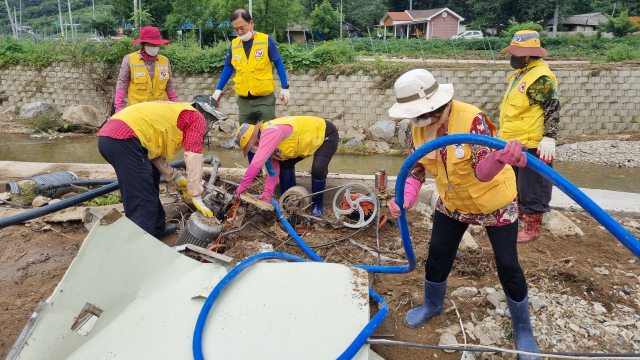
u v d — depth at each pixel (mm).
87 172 5863
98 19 38562
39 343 1977
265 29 27688
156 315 2277
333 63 13789
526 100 3625
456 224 2564
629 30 31344
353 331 2189
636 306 3027
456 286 3270
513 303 2518
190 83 14492
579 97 12953
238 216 4074
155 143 3264
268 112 5293
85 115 13320
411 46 26547
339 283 2416
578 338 2697
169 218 4438
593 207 1710
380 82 13227
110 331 2188
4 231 4102
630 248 1642
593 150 11125
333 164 10109
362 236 4066
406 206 2482
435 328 2832
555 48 24594
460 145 2211
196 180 3402
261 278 2461
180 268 2500
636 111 12875
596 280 3307
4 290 3193
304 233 4109
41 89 15992
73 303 2098
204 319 2191
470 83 13047
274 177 4141
